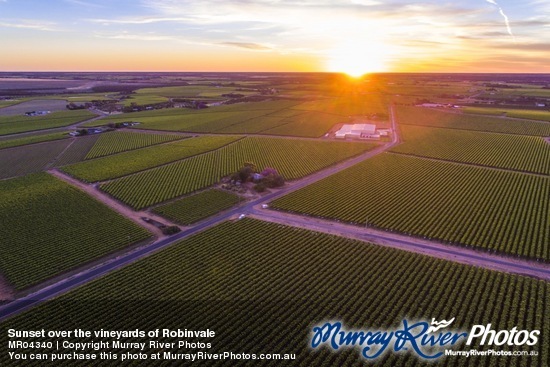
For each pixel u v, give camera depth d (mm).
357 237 77062
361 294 58719
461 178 111562
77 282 63250
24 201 95438
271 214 88438
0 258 69562
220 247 72750
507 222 81688
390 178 111875
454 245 73750
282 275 63812
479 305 55781
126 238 76625
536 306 55250
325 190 102312
